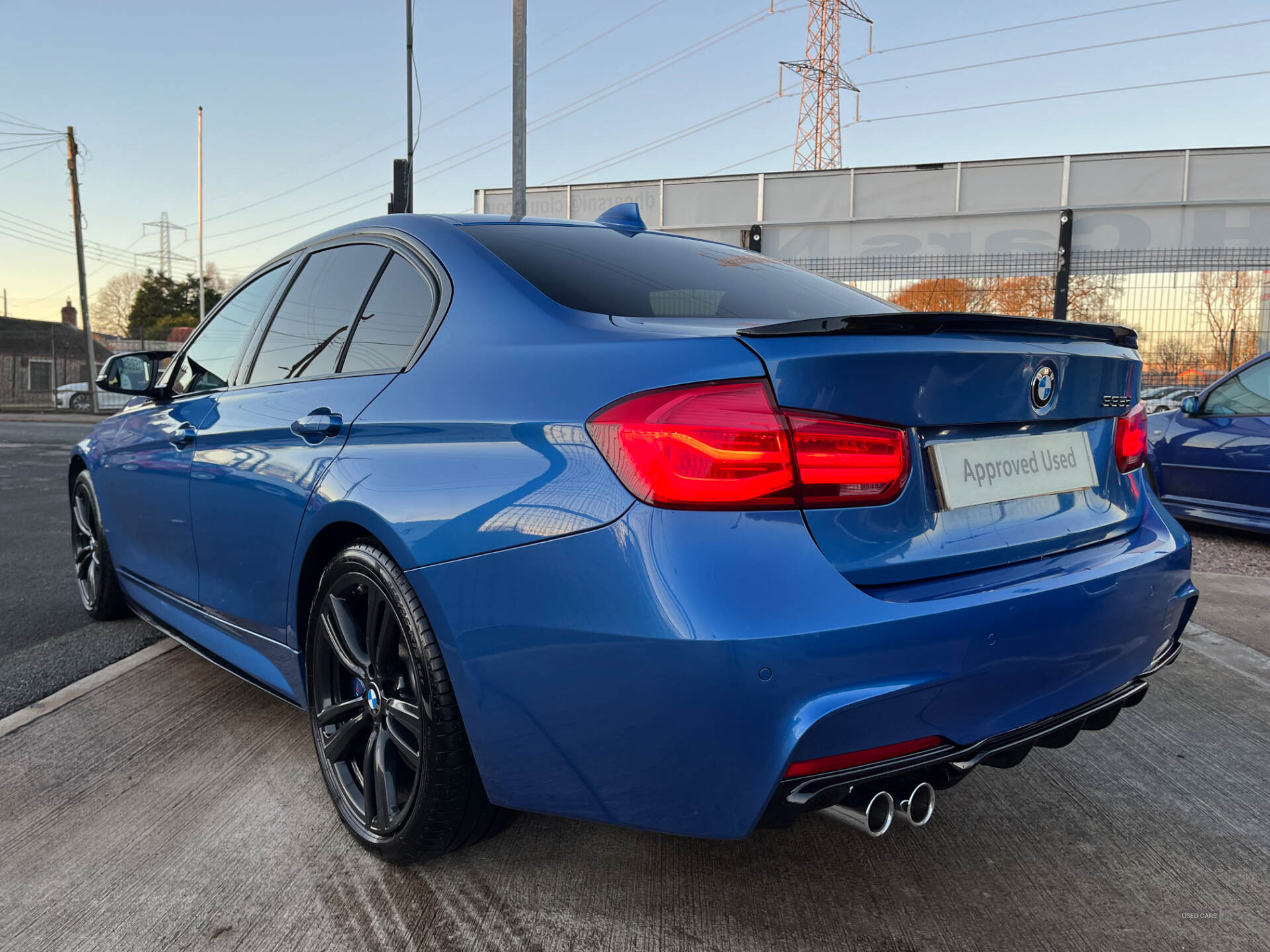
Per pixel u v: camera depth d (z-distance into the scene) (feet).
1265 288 43.32
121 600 11.16
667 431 4.37
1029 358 5.26
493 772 5.09
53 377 95.14
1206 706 8.98
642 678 4.33
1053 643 5.01
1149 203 50.96
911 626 4.42
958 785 7.30
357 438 6.03
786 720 4.21
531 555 4.70
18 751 7.70
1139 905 5.64
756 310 6.35
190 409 8.58
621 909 5.55
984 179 53.42
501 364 5.41
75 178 89.25
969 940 5.27
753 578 4.25
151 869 5.96
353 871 5.94
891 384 4.65
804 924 5.41
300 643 6.82
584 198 60.75
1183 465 18.52
